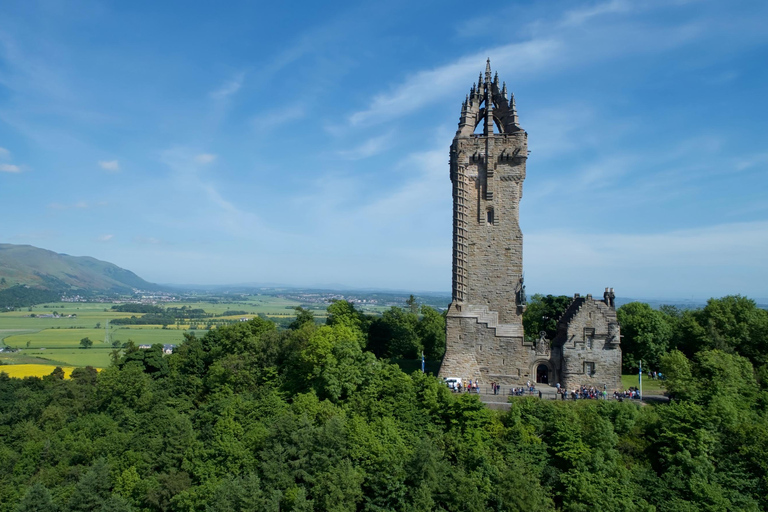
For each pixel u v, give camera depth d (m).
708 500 55.59
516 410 66.81
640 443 64.56
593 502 55.41
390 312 134.38
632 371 101.88
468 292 86.81
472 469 60.53
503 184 87.81
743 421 65.75
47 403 132.25
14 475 94.44
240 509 58.62
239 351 114.94
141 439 86.88
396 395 72.12
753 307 100.81
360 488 59.38
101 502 73.06
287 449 65.94
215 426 79.25
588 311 80.94
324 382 81.31
